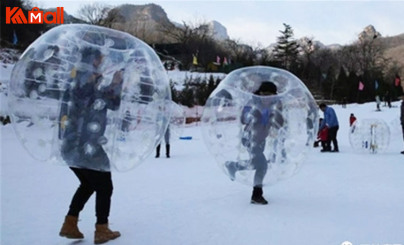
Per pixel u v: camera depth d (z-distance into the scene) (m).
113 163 3.30
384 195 5.32
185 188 5.94
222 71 51.16
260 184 4.61
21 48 32.56
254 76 4.78
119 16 58.97
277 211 4.50
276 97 4.51
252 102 4.49
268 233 3.69
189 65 52.81
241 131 4.52
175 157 10.47
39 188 5.96
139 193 5.55
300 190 5.70
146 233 3.69
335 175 7.00
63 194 5.52
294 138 4.55
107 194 3.43
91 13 52.94
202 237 3.58
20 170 7.81
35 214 4.40
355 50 72.62
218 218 4.21
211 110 4.77
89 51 3.19
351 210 4.54
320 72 56.84
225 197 5.27
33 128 3.22
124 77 3.26
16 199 5.15
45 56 3.20
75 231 3.42
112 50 3.28
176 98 29.70
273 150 4.49
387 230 3.77
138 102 3.36
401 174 7.10
